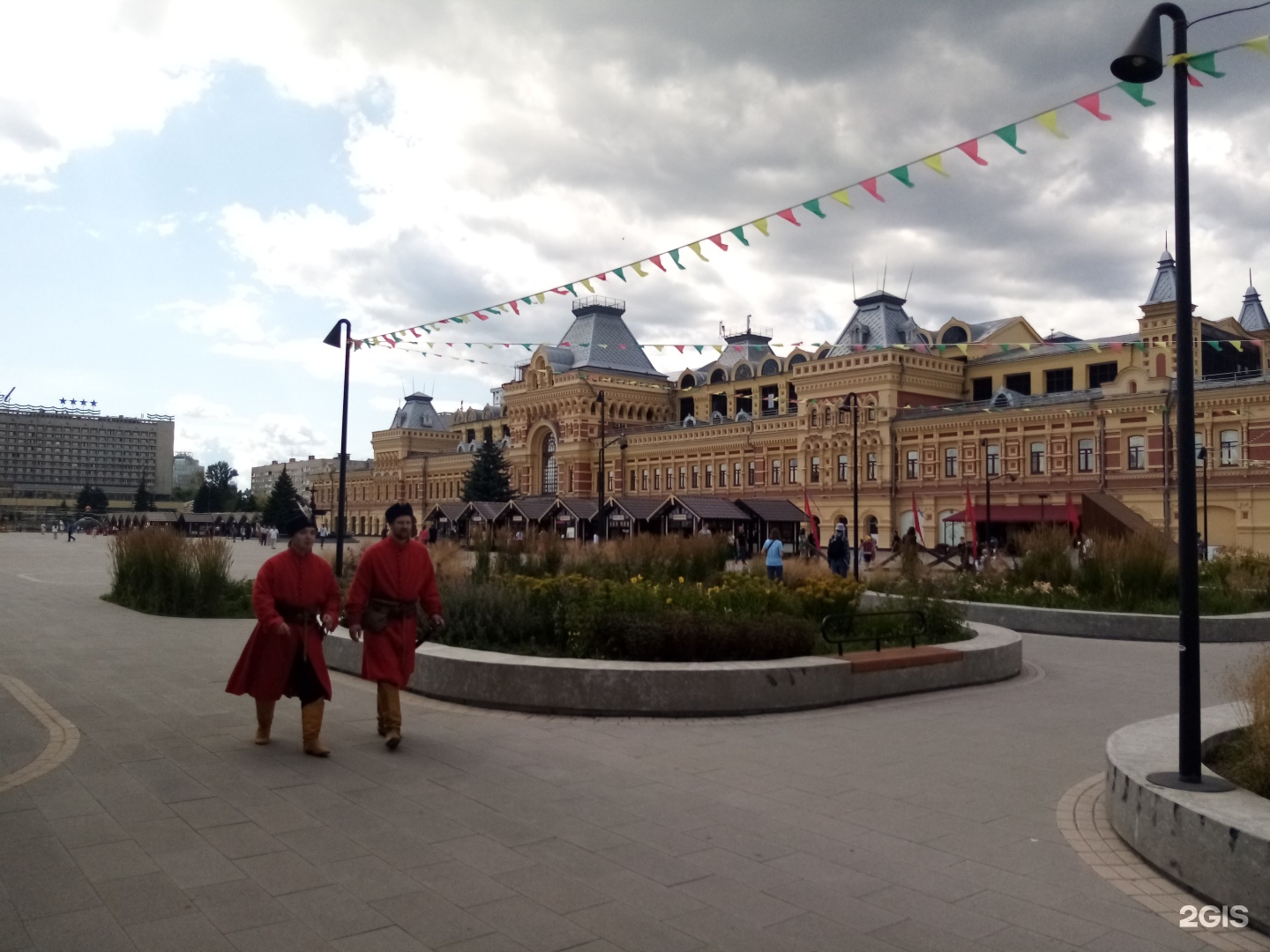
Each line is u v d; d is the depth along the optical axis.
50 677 13.59
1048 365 60.44
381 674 9.76
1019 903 6.14
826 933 5.61
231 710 11.48
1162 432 47.91
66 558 52.31
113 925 5.48
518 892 6.09
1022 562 25.36
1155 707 12.70
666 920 5.73
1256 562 28.03
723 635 13.05
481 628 14.30
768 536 60.97
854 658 12.88
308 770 8.84
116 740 9.86
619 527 64.31
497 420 109.38
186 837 6.95
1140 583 22.42
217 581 22.59
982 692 13.73
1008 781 8.97
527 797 8.13
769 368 81.06
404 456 113.56
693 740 10.40
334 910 5.75
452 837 7.07
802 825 7.56
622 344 93.81
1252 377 48.72
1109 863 6.88
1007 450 54.84
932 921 5.83
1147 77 7.96
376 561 9.93
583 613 13.66
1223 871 6.05
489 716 11.48
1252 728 7.86
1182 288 7.64
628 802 8.05
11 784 8.24
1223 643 19.92
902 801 8.27
